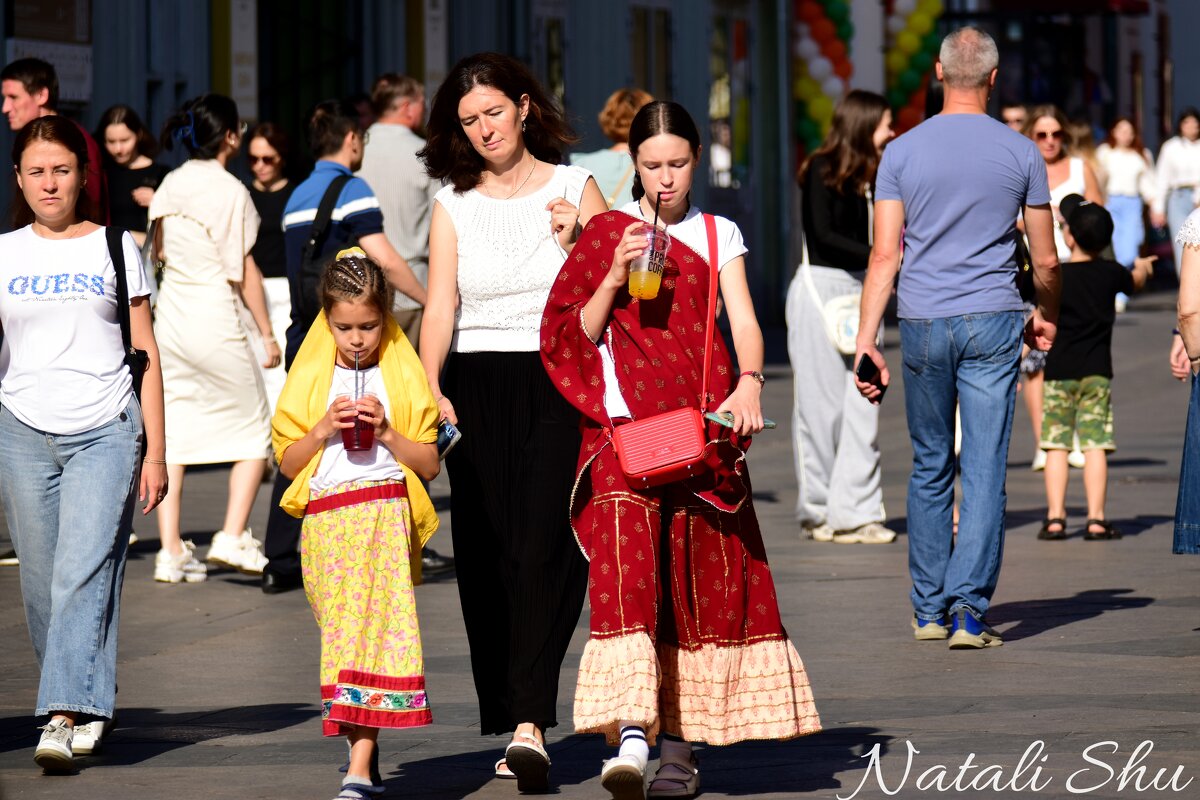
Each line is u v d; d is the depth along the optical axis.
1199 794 16.67
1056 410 31.81
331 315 17.16
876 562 30.12
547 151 18.25
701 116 84.38
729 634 16.77
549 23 75.69
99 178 22.62
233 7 56.16
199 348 29.33
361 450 16.98
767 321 87.62
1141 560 29.55
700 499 16.66
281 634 25.47
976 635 23.17
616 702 16.22
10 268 18.62
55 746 18.03
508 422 17.72
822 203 31.66
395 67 65.75
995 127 23.62
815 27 76.69
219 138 29.86
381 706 16.77
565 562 17.53
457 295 18.00
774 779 17.58
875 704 20.42
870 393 24.17
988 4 106.81
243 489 29.73
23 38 47.16
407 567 17.14
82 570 18.30
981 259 23.45
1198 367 23.58
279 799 17.28
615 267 16.45
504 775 17.94
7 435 18.70
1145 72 138.62
